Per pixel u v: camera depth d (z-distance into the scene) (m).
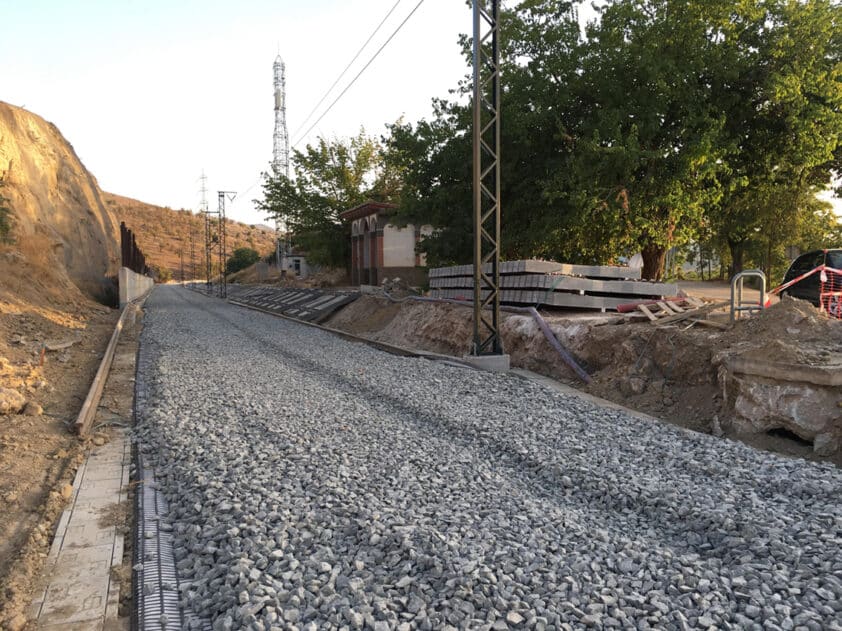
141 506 5.60
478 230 12.98
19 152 26.78
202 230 181.25
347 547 4.55
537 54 20.28
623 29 18.86
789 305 8.52
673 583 3.92
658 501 5.32
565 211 19.00
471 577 3.91
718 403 8.51
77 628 3.73
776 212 32.41
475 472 6.26
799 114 17.89
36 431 8.00
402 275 36.31
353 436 7.57
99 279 34.78
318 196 44.75
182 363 14.09
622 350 10.62
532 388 10.44
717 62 17.94
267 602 3.69
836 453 6.78
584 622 3.50
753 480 5.77
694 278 58.94
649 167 18.70
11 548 4.82
